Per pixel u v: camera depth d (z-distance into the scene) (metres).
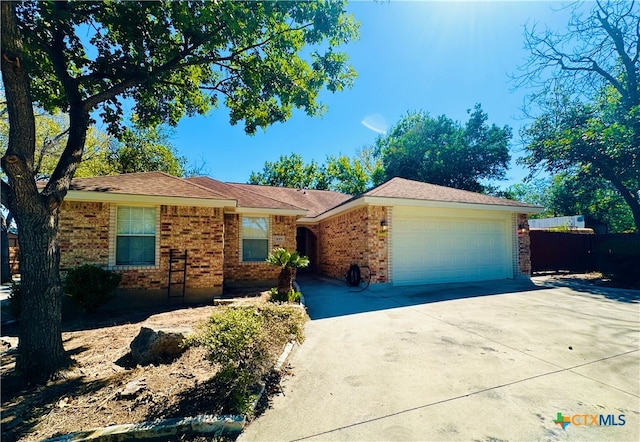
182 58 6.30
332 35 6.37
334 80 7.34
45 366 3.95
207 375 3.90
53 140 15.62
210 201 9.00
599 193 21.20
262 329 4.15
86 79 5.78
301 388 3.70
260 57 7.17
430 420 3.00
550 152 14.84
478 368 4.16
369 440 2.73
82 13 5.48
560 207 30.25
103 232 8.17
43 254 4.11
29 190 3.96
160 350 4.41
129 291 8.31
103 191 7.98
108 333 5.89
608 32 14.21
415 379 3.87
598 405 3.23
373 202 10.15
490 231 12.38
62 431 2.83
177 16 5.70
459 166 26.38
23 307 4.02
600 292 9.85
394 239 10.70
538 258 14.95
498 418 3.01
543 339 5.30
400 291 9.97
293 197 19.06
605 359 4.42
